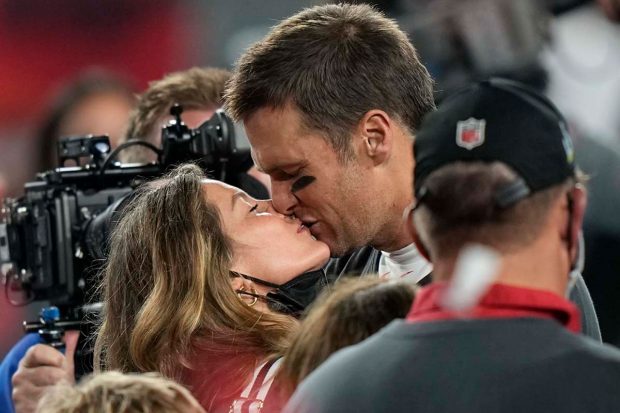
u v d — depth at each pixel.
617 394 4.80
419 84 7.49
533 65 11.72
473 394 4.87
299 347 5.95
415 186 5.30
